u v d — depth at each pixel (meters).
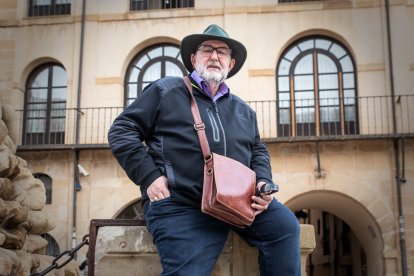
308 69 15.80
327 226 25.14
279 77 15.85
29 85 16.72
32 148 15.22
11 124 5.26
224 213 2.61
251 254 3.17
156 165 2.79
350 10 15.53
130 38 16.30
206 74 2.93
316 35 15.89
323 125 15.41
